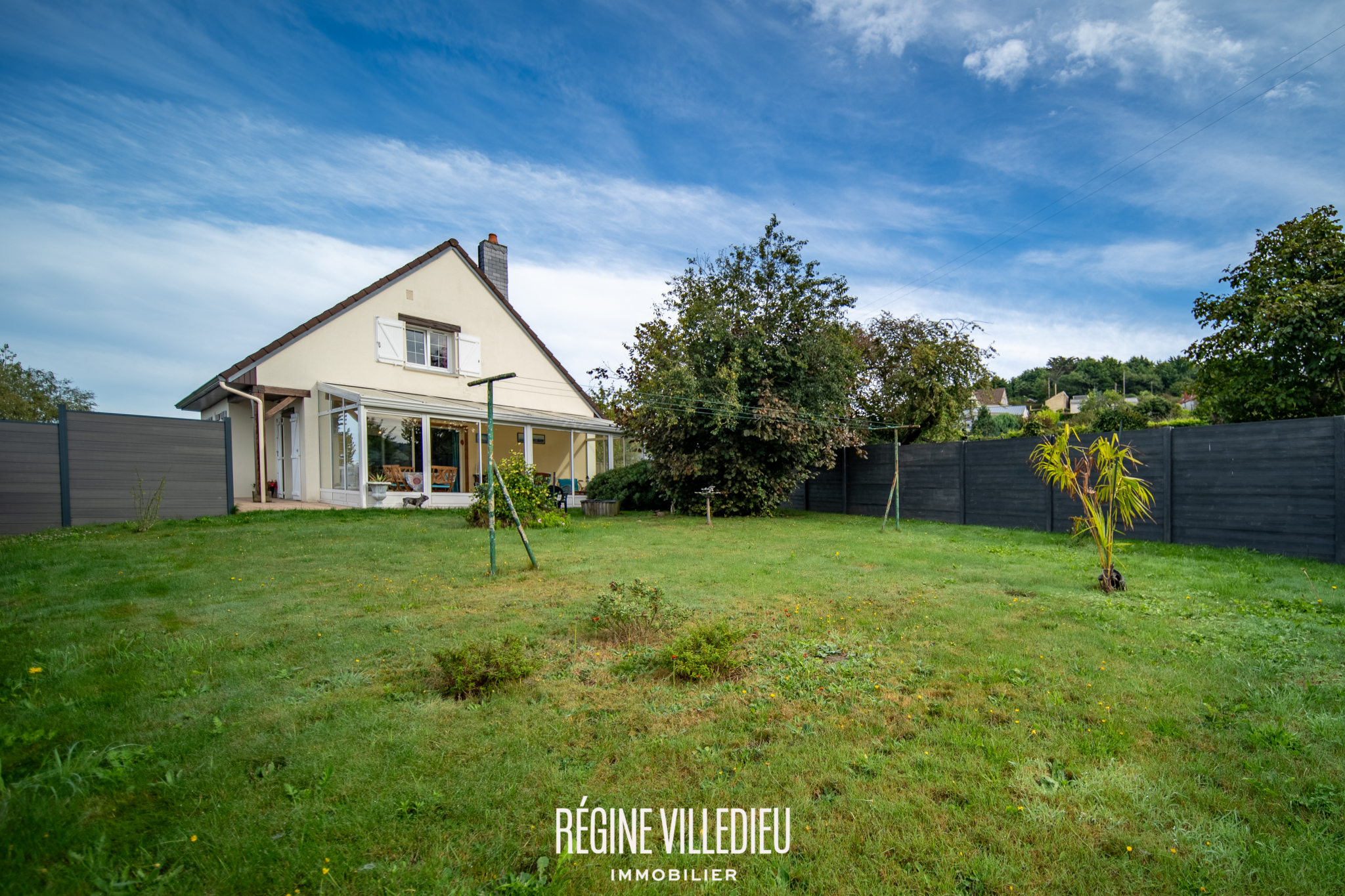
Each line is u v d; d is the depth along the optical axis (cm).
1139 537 1033
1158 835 217
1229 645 434
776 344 1442
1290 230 1101
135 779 253
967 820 228
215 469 1178
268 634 465
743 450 1428
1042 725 307
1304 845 208
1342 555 782
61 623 484
